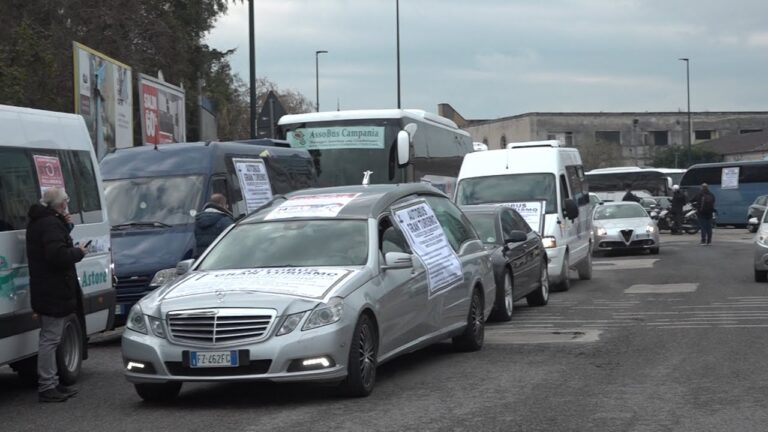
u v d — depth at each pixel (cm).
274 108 2439
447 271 1147
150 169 1636
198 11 3997
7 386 1145
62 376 1068
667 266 2655
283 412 891
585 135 9556
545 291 1781
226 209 1498
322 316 903
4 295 995
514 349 1239
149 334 918
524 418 836
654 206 5222
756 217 4769
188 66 3906
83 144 1209
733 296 1791
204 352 895
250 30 2750
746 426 790
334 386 941
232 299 909
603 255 3300
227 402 953
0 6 3231
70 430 862
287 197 1142
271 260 1020
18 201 1041
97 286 1189
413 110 2553
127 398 1008
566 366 1095
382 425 824
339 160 2284
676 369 1053
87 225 1180
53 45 3130
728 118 9938
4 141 1036
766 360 1092
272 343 888
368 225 1045
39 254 997
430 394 956
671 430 782
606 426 800
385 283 1003
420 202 1176
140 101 2705
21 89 2620
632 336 1316
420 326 1076
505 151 2177
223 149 1692
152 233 1520
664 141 9731
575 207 2078
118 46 3344
